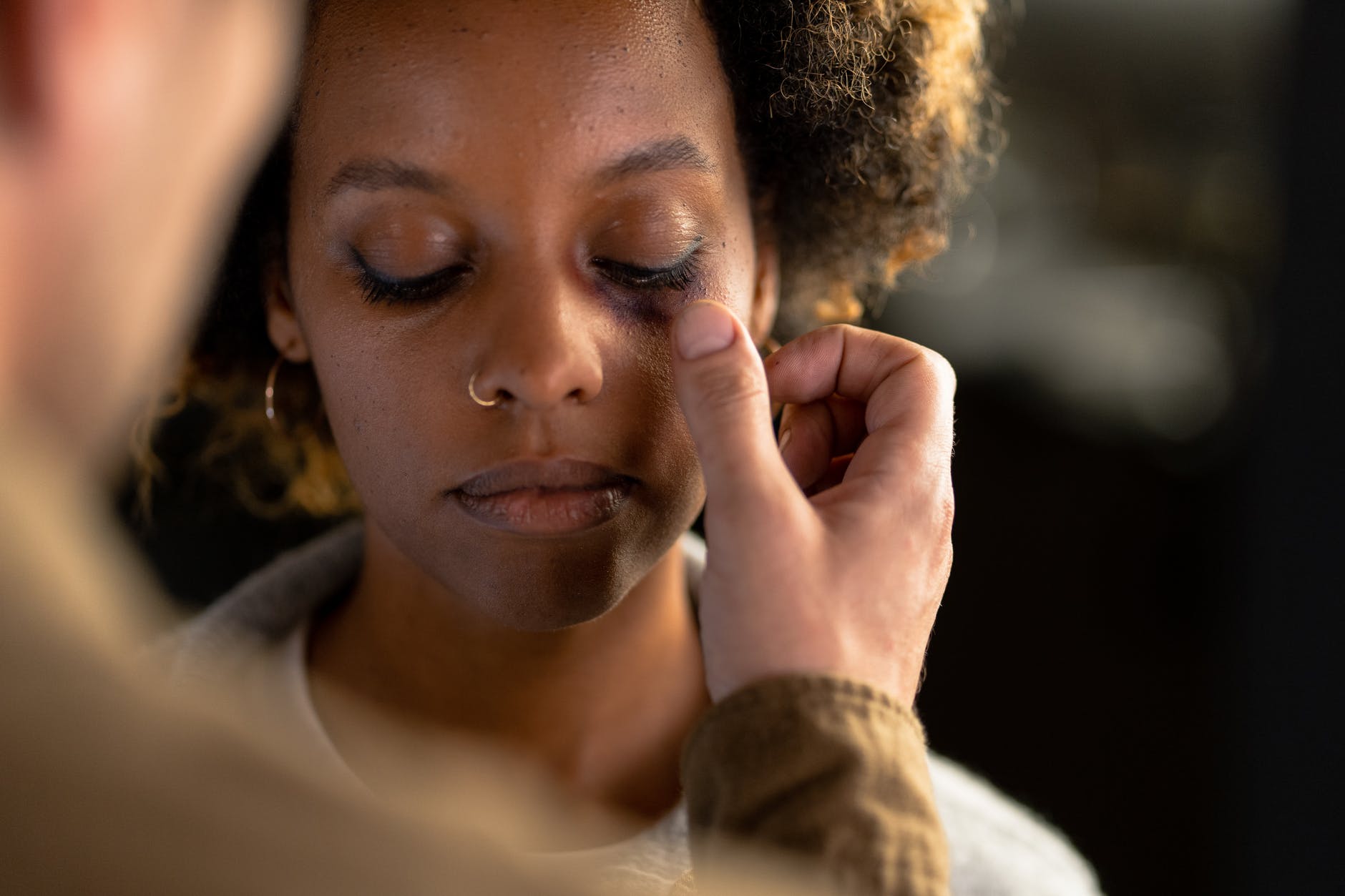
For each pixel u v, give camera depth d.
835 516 0.68
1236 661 1.98
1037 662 2.64
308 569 1.03
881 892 0.56
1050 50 3.24
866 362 0.81
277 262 0.90
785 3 0.87
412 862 0.34
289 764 0.36
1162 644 2.68
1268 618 1.90
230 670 0.96
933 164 1.10
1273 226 1.94
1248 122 3.16
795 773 0.58
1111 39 3.22
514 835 0.41
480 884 0.34
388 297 0.78
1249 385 2.92
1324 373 1.82
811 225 1.08
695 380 0.68
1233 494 2.12
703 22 0.83
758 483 0.65
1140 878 2.21
